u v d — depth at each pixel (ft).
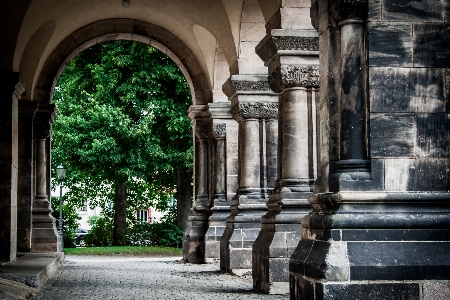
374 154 28.27
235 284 48.14
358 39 28.89
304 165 44.52
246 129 57.26
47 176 75.31
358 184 28.02
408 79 28.60
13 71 53.36
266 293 42.63
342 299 26.50
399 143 28.37
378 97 28.48
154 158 105.50
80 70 108.58
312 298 27.32
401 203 27.99
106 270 61.93
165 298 38.37
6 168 52.44
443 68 28.73
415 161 28.35
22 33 54.60
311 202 30.40
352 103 28.71
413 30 28.73
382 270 26.76
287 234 43.75
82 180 127.24
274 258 43.01
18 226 69.00
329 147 29.35
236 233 57.41
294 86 44.34
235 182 71.92
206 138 75.72
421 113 28.53
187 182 111.96
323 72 30.48
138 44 102.17
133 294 40.42
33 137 73.87
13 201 53.57
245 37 56.65
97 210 185.57
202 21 64.03
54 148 105.50
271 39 43.57
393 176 28.22
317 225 28.63
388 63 28.58
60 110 109.09
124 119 102.73
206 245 71.77
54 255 66.28
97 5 70.85
